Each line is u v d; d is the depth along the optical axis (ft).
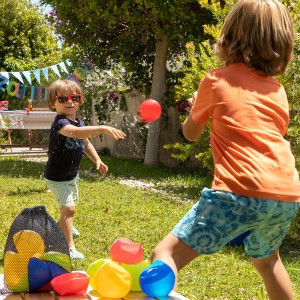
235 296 12.98
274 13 9.31
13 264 10.34
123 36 40.75
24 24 68.69
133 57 42.57
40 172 36.99
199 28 35.12
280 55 9.36
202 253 8.80
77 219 21.40
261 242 9.09
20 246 10.37
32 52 69.00
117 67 44.70
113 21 36.22
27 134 62.85
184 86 29.45
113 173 36.24
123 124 47.03
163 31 36.06
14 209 23.52
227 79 9.30
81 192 28.09
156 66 39.65
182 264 8.79
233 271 14.83
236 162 8.71
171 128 41.19
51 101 16.81
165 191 29.37
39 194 27.96
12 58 65.21
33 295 10.19
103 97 48.34
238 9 9.46
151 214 22.50
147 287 9.22
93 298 9.86
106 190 28.84
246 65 9.41
